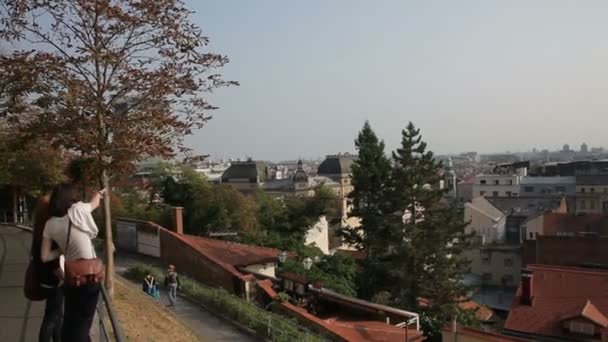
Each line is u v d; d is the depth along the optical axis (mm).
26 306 10867
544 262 52938
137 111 12047
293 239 44250
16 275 14141
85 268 5758
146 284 22125
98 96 11547
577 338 25562
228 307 20984
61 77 11039
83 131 11273
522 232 70438
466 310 37469
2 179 24641
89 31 11664
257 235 42219
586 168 124688
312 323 20844
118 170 11656
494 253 62656
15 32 11258
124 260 30250
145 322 14742
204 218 40875
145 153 11688
